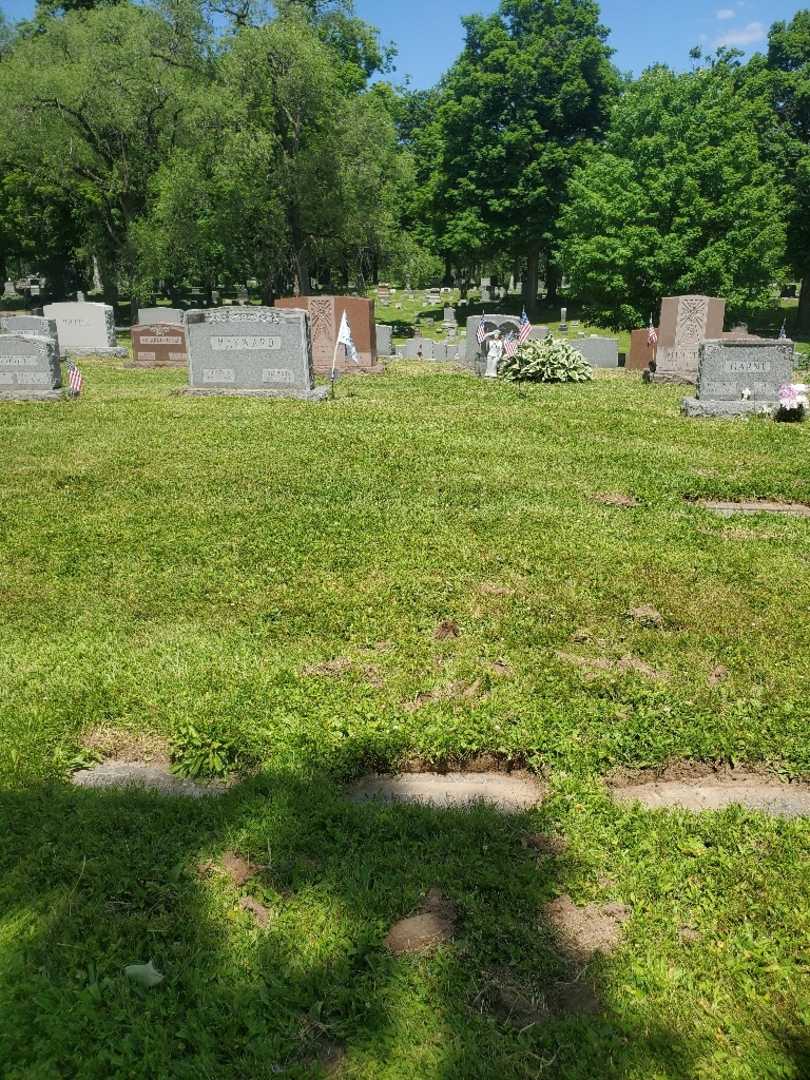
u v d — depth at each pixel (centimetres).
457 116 4184
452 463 1042
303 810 380
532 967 297
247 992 285
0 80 3356
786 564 707
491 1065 261
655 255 2358
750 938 309
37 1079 256
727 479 989
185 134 3447
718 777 430
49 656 523
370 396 1595
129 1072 259
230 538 758
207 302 5550
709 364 1455
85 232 4662
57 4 4641
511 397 1612
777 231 2553
